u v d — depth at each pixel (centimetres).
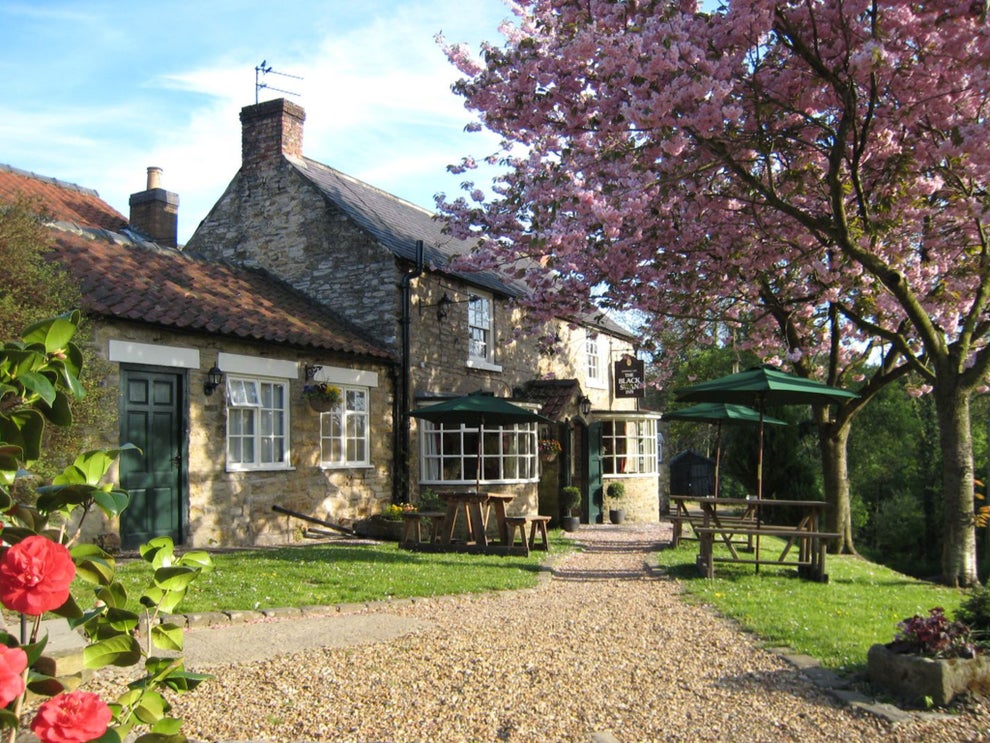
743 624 715
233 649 582
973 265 1146
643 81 924
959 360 1085
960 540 1061
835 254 1205
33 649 242
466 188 1365
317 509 1330
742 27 909
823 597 871
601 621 738
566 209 978
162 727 283
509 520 1225
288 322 1318
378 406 1484
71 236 1242
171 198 1770
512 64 1058
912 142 1066
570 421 1959
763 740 443
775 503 1037
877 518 2881
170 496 1084
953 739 442
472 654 596
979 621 551
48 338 281
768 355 1597
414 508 1425
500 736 439
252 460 1224
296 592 792
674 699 508
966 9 870
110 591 286
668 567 1091
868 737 447
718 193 1167
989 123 894
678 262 1231
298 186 1605
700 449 3700
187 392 1112
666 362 1594
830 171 955
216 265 1481
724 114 895
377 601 786
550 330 2103
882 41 906
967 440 1078
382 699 488
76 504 287
